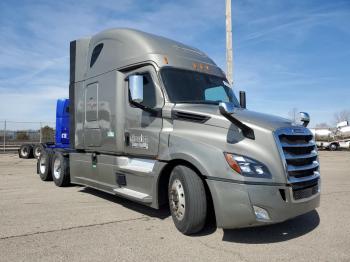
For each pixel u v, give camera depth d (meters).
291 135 5.12
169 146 5.70
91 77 8.04
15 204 7.34
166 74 6.30
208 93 6.62
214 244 4.95
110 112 7.25
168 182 5.95
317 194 5.41
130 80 6.04
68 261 4.30
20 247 4.76
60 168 9.62
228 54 13.02
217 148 5.00
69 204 7.37
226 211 4.81
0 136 28.25
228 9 12.99
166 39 7.11
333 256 4.54
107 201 7.70
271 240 5.15
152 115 6.21
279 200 4.77
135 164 6.63
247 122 5.08
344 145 40.59
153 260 4.36
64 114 10.97
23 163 17.86
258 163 4.80
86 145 8.18
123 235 5.30
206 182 5.09
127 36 7.04
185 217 5.22
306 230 5.65
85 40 8.53
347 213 6.79
